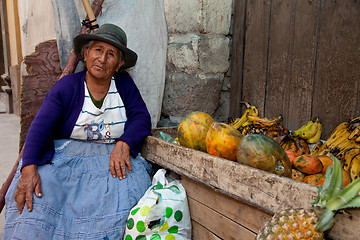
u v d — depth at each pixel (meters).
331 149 1.75
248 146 1.32
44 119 1.71
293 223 0.96
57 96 1.77
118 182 1.76
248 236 1.35
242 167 1.29
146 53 2.54
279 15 2.25
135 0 2.49
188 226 1.65
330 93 1.99
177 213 1.60
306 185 1.06
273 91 2.35
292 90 2.21
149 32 2.55
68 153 1.80
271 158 1.30
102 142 1.91
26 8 2.69
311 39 2.07
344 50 1.90
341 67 1.92
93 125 1.86
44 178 1.60
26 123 2.28
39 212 1.52
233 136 1.49
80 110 1.81
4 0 6.35
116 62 1.82
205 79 2.60
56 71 2.35
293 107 2.22
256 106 2.50
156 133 2.32
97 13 2.30
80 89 1.82
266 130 1.99
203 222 1.61
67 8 2.28
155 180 1.80
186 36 2.55
